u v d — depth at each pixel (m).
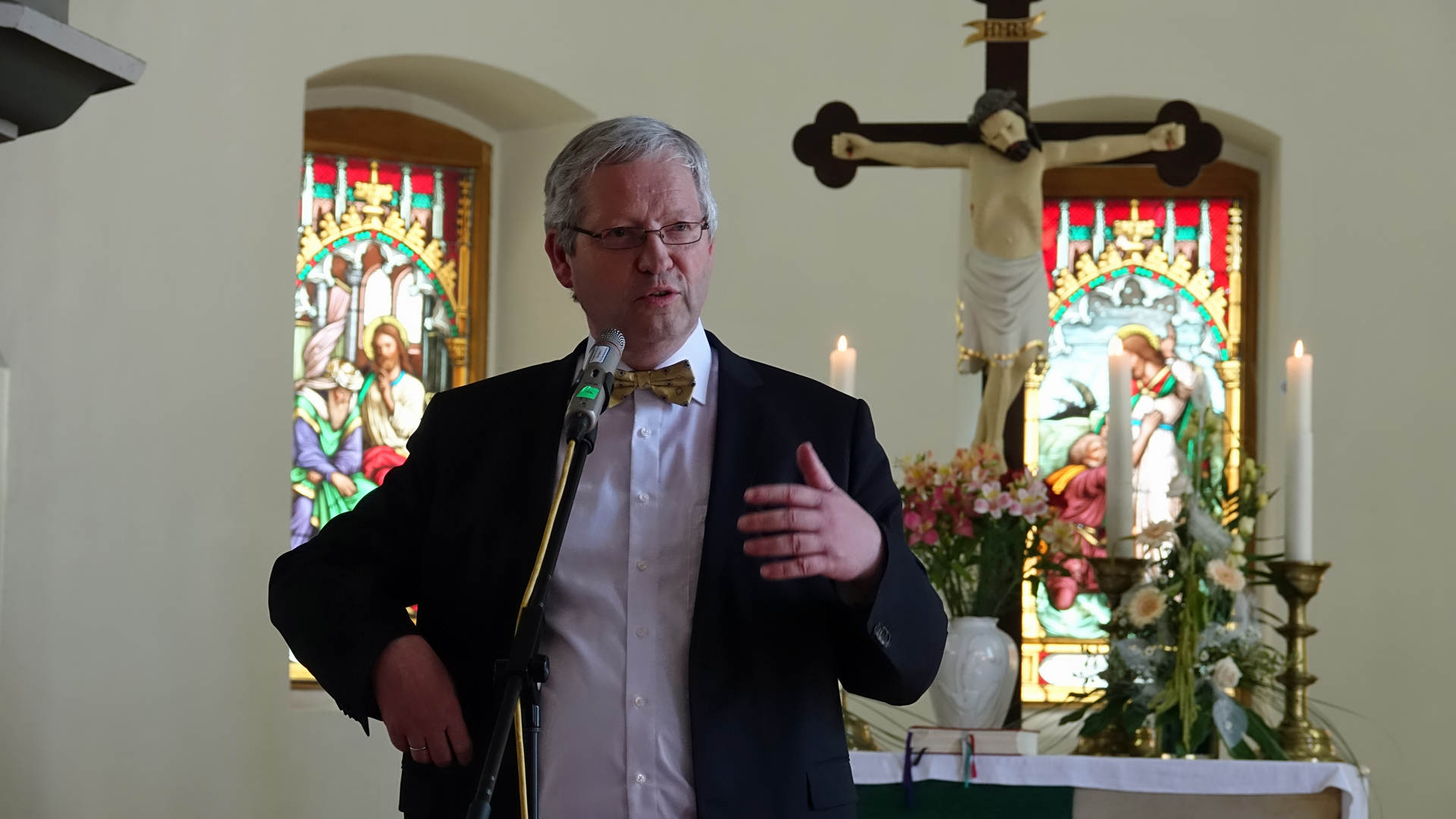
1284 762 3.36
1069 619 6.02
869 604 1.98
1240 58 5.99
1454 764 5.45
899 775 3.44
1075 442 6.27
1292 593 3.78
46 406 4.85
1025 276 4.75
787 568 1.86
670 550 2.15
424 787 2.12
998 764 3.40
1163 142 4.79
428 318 6.28
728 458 2.17
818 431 2.23
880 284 6.03
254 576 5.28
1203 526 3.77
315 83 5.95
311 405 6.00
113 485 5.00
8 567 4.74
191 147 5.25
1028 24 4.74
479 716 2.09
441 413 2.37
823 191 6.07
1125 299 6.35
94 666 4.92
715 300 5.97
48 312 4.86
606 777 2.06
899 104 6.07
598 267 2.20
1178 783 3.38
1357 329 5.76
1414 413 5.66
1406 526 5.59
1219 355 6.27
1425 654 5.51
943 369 6.00
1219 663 3.62
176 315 5.18
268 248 5.41
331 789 5.33
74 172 4.95
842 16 6.11
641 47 6.09
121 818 4.94
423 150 6.30
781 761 2.02
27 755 4.74
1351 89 5.90
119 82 3.48
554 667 2.12
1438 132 5.80
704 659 2.05
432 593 2.21
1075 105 6.13
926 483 3.79
